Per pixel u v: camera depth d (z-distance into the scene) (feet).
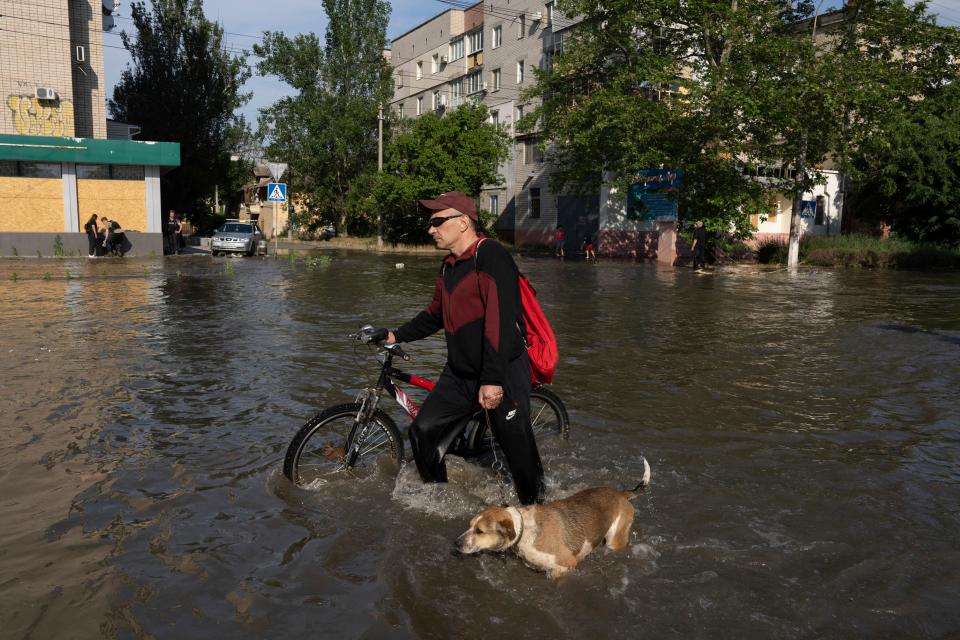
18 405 19.07
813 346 30.63
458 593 9.68
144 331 31.78
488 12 141.69
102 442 16.10
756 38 76.43
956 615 9.32
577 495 11.18
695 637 8.71
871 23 83.61
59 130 78.54
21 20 75.20
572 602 9.49
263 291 50.03
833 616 9.23
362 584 9.87
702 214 81.35
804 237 101.86
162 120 114.42
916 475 14.69
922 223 100.37
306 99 151.64
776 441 16.97
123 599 9.37
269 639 8.50
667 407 20.11
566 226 125.80
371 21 150.41
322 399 20.30
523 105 136.46
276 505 12.64
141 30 114.11
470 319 12.30
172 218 95.40
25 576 9.94
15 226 78.69
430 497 13.07
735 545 11.28
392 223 142.41
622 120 79.46
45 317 35.70
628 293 54.03
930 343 31.58
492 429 12.59
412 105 182.39
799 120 75.87
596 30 88.02
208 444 16.06
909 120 90.94
